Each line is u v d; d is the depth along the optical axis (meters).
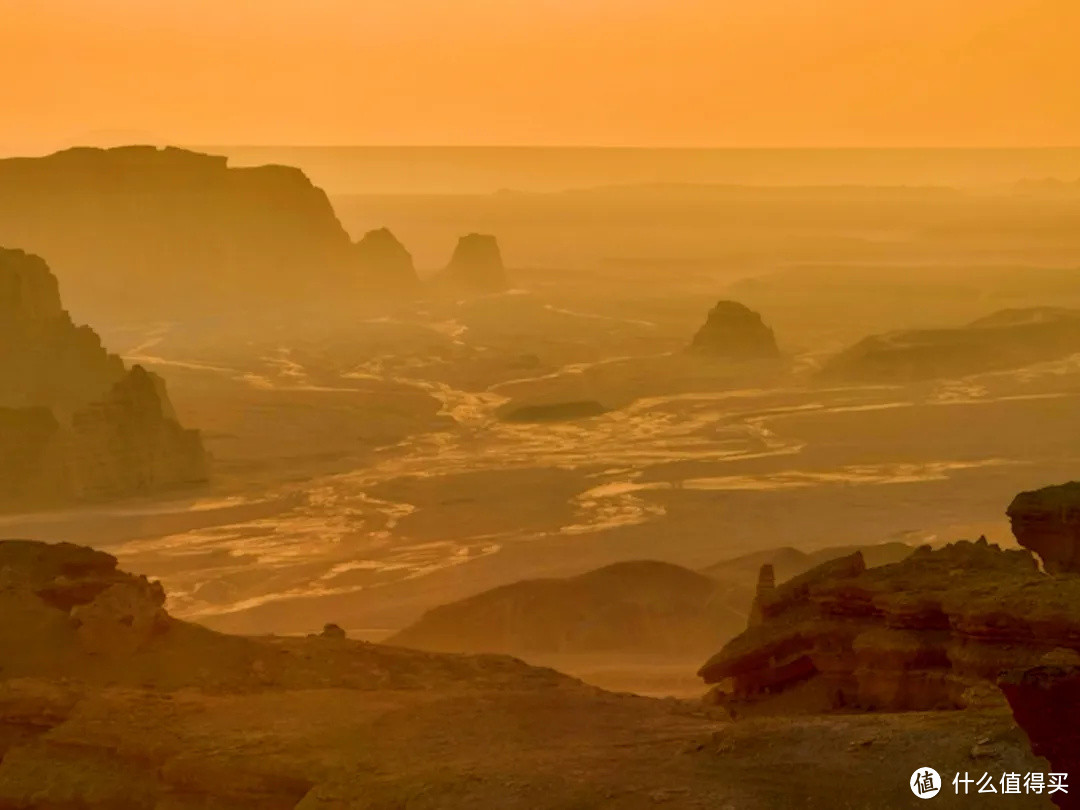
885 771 28.77
